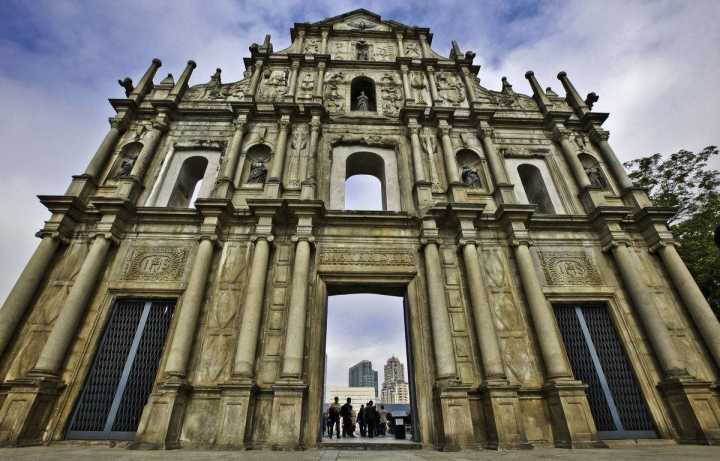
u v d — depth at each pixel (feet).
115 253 45.80
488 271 46.80
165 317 43.60
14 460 21.13
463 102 66.59
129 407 38.63
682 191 72.95
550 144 61.98
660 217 49.70
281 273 45.03
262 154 57.77
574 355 43.91
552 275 47.52
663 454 26.04
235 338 41.04
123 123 57.98
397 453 30.07
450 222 49.39
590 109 65.92
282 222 48.62
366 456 26.55
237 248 46.93
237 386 36.47
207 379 38.58
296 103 59.82
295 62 68.49
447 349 39.58
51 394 36.47
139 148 57.26
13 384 35.32
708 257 61.87
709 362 41.73
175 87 62.90
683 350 42.47
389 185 55.77
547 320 42.14
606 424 39.93
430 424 38.11
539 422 38.19
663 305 45.42
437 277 44.24
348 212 49.06
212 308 42.55
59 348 38.06
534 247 49.42
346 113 63.16
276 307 42.75
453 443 34.40
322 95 64.39
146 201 51.39
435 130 60.85
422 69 70.79
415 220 49.39
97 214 48.08
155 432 33.78
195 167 59.82
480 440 36.58
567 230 51.13
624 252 47.55
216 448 33.55
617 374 42.80
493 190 54.95
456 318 42.96
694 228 67.41
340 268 46.06
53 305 41.83
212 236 45.75
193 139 58.49
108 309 42.70
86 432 36.91
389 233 49.19
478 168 58.65
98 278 43.93
